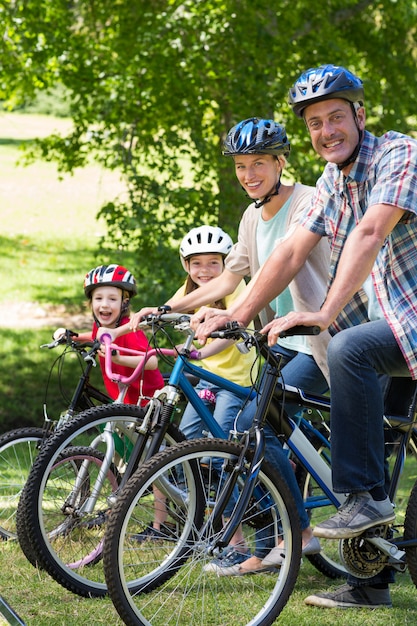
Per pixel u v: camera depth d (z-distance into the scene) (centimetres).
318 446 444
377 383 353
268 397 363
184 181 1028
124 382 423
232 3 955
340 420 354
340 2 1073
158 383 481
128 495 337
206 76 981
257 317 481
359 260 340
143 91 972
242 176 432
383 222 343
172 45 950
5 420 1102
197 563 374
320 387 432
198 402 406
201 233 497
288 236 409
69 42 1005
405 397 398
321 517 482
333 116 358
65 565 409
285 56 980
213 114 1023
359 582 409
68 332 468
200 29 955
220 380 403
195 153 989
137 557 412
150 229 977
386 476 399
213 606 394
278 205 436
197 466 394
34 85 1044
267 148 421
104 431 438
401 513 555
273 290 381
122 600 336
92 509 432
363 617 394
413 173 348
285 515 364
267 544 402
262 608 365
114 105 987
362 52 1154
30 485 406
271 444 404
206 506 396
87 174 2647
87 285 482
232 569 409
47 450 410
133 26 1036
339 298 337
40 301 1606
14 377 1238
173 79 958
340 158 360
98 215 1025
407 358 350
